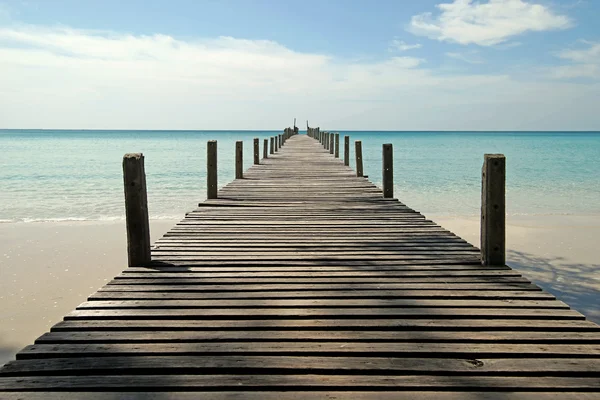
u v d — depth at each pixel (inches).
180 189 687.1
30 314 200.7
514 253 320.2
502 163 148.5
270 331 102.2
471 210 516.4
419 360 89.0
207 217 237.9
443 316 109.7
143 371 85.3
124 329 103.3
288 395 77.5
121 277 138.7
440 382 80.9
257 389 79.5
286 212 252.5
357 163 425.1
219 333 101.0
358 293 125.0
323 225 218.1
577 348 93.4
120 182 780.6
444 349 92.8
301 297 122.6
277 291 127.4
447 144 2866.6
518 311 112.3
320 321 107.0
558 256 312.2
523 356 90.9
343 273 142.9
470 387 79.4
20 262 285.6
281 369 85.5
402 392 78.5
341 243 181.8
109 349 93.0
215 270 146.3
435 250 170.4
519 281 134.7
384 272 143.8
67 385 79.8
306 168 502.0
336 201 290.4
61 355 90.9
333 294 124.4
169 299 121.0
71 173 931.3
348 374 84.7
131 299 121.3
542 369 84.8
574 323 105.0
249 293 125.3
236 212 252.8
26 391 78.5
